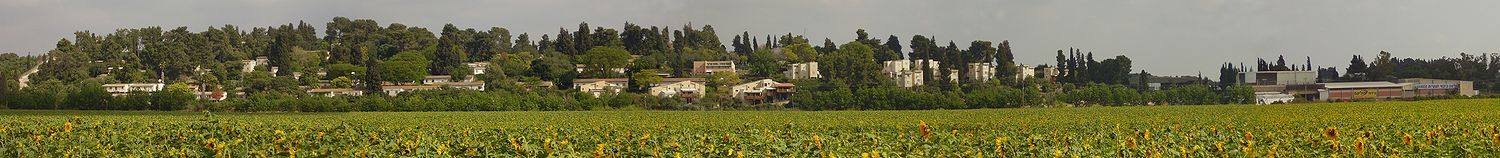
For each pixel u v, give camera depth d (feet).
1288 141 88.43
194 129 105.40
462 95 447.83
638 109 421.59
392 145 85.56
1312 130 128.47
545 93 514.68
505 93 488.44
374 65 597.93
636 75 596.70
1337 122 178.70
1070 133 123.75
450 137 113.80
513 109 414.82
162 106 419.95
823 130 176.24
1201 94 504.02
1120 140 85.46
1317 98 531.91
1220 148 80.23
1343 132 111.14
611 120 250.57
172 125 134.21
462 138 103.50
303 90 568.82
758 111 373.20
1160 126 159.84
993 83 636.48
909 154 78.95
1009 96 478.18
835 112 354.33
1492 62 645.10
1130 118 249.14
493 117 288.92
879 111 369.91
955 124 217.97
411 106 411.75
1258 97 535.60
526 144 80.59
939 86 593.83
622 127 183.62
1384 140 85.81
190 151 82.74
